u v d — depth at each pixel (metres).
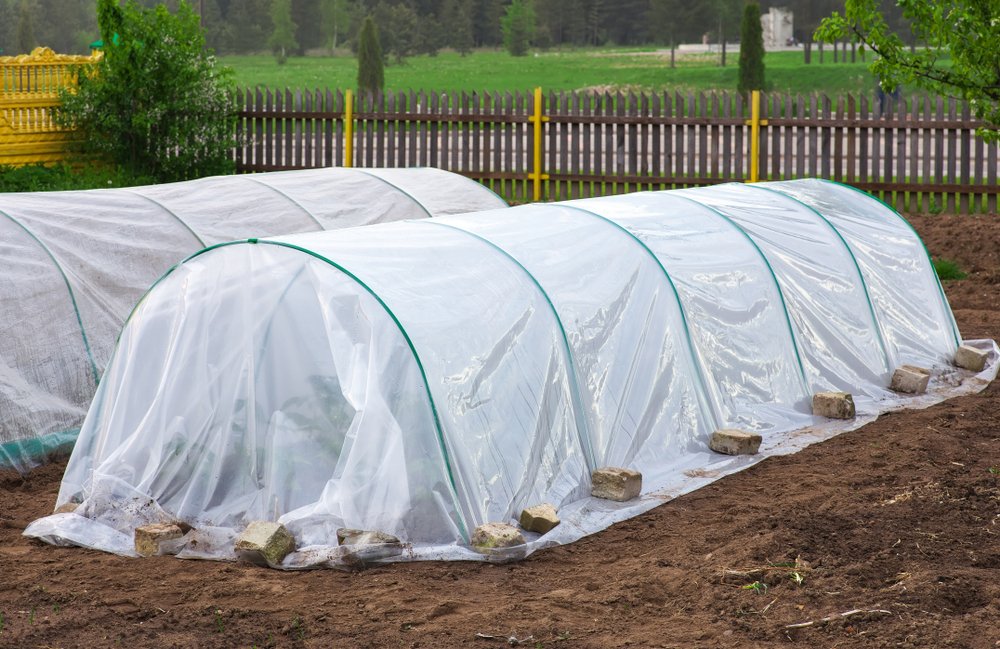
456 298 6.06
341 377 5.67
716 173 16.20
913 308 9.20
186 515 5.79
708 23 82.75
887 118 15.22
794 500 6.05
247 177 10.71
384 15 85.00
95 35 81.31
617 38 87.44
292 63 81.75
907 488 6.16
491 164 17.41
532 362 6.16
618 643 4.34
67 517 5.80
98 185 16.50
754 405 7.52
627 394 6.70
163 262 8.84
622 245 7.43
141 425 6.08
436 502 5.43
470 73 72.38
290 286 5.96
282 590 4.95
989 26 11.02
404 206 11.01
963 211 15.23
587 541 5.62
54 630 4.52
